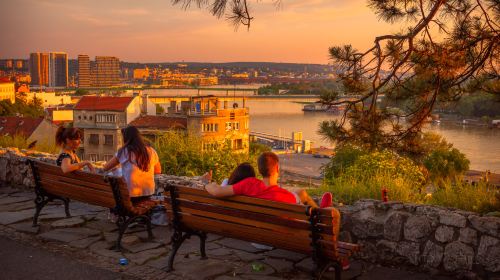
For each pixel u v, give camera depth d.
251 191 5.19
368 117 7.87
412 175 11.62
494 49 7.20
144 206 6.47
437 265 5.45
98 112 92.00
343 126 8.01
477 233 5.22
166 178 8.40
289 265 5.71
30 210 7.96
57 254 6.00
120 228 6.19
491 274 5.11
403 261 5.69
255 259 5.92
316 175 91.75
